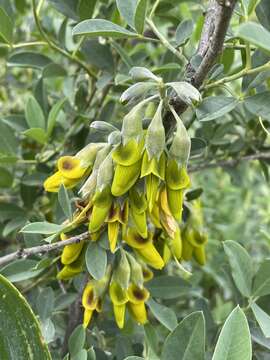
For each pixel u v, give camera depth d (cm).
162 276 22
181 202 17
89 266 18
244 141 27
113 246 17
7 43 25
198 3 26
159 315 20
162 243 21
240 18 20
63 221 21
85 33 17
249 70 18
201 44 19
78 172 18
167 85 16
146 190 17
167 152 17
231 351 15
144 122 17
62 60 34
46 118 27
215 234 40
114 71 25
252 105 18
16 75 40
